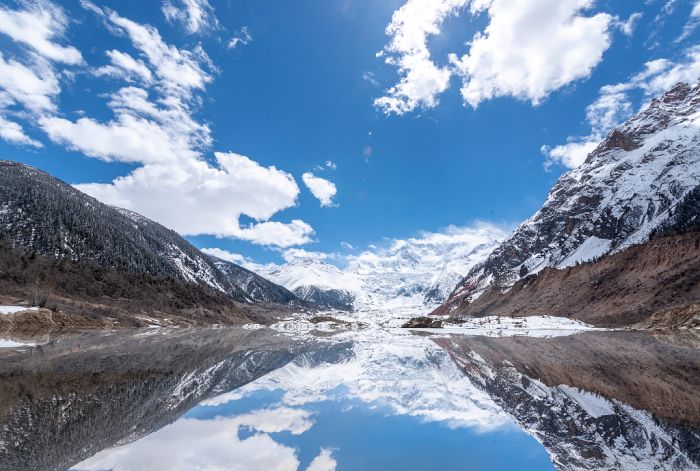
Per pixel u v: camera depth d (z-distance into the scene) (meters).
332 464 11.24
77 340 57.28
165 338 70.88
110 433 14.39
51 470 10.57
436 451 12.49
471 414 17.86
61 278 109.44
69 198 161.75
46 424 15.20
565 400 20.89
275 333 109.06
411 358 44.56
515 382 27.09
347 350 55.19
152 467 10.85
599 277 138.25
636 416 17.11
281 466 10.97
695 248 114.38
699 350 43.97
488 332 102.25
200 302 161.50
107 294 120.06
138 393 22.11
